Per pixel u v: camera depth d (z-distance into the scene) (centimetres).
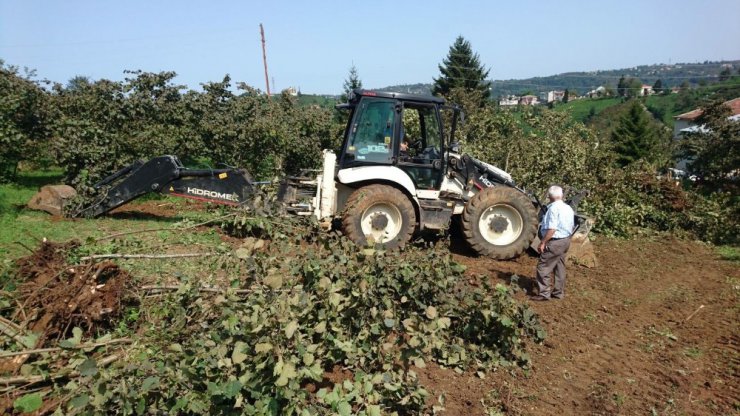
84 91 1255
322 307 475
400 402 423
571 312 699
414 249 760
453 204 895
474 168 945
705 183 2403
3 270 544
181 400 367
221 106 1383
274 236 685
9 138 1123
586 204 1253
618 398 488
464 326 565
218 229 876
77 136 1047
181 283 511
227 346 408
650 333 655
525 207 877
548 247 721
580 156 1374
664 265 1005
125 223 883
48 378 404
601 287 823
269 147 1331
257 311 407
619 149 3838
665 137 4941
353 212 824
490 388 499
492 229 882
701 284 895
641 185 1453
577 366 553
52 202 898
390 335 541
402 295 547
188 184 855
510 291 564
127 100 1223
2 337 431
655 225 1379
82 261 553
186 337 466
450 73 5091
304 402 392
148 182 856
